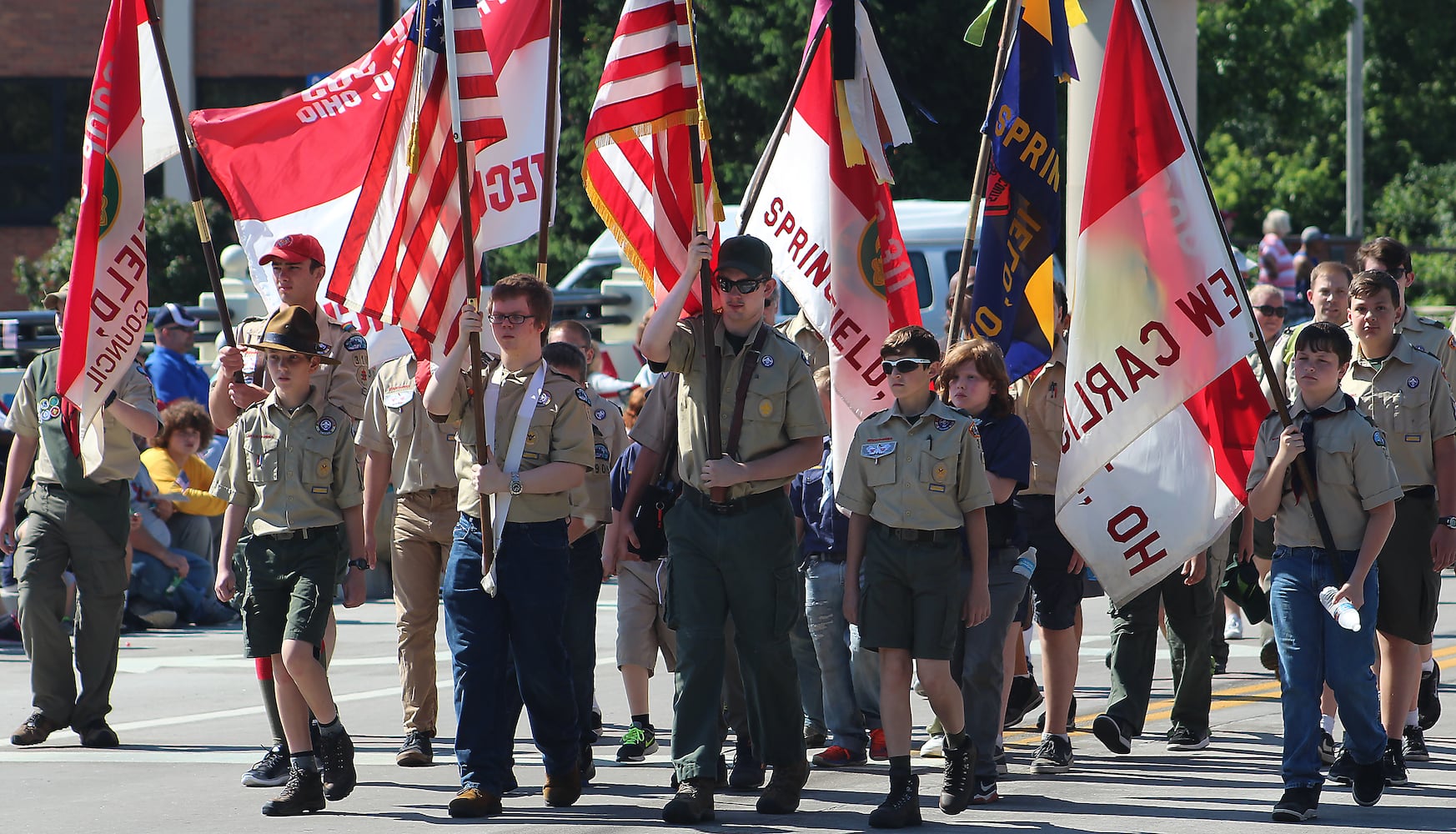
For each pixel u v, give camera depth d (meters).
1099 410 14.97
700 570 13.96
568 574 14.34
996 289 16.22
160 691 21.38
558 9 15.60
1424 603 15.28
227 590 15.02
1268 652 21.05
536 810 14.43
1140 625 16.73
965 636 14.93
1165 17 26.27
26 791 15.38
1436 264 78.44
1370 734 14.25
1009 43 16.38
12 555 25.83
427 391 14.12
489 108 14.20
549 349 16.95
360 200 16.14
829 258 16.89
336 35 56.50
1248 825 13.71
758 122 56.78
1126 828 13.61
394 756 17.08
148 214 47.44
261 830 13.76
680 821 13.80
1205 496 15.01
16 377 33.62
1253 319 14.52
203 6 56.31
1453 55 98.12
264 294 19.52
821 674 16.66
